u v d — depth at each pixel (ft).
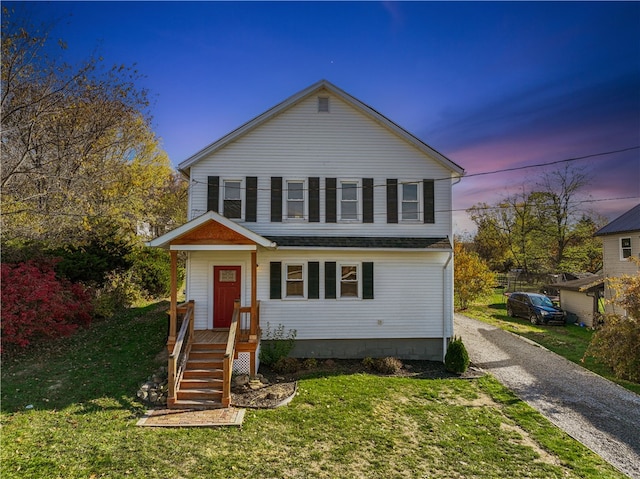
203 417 29.07
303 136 47.65
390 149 48.26
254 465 22.58
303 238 46.16
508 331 64.49
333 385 36.58
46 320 43.14
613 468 23.91
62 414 28.19
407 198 48.26
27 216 56.24
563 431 28.94
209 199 46.26
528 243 132.57
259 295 45.50
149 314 64.80
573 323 73.67
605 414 32.27
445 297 47.06
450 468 23.21
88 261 60.13
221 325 45.16
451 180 48.47
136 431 26.35
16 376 35.58
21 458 21.88
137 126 84.48
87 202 64.95
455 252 89.86
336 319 46.26
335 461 23.45
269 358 42.47
